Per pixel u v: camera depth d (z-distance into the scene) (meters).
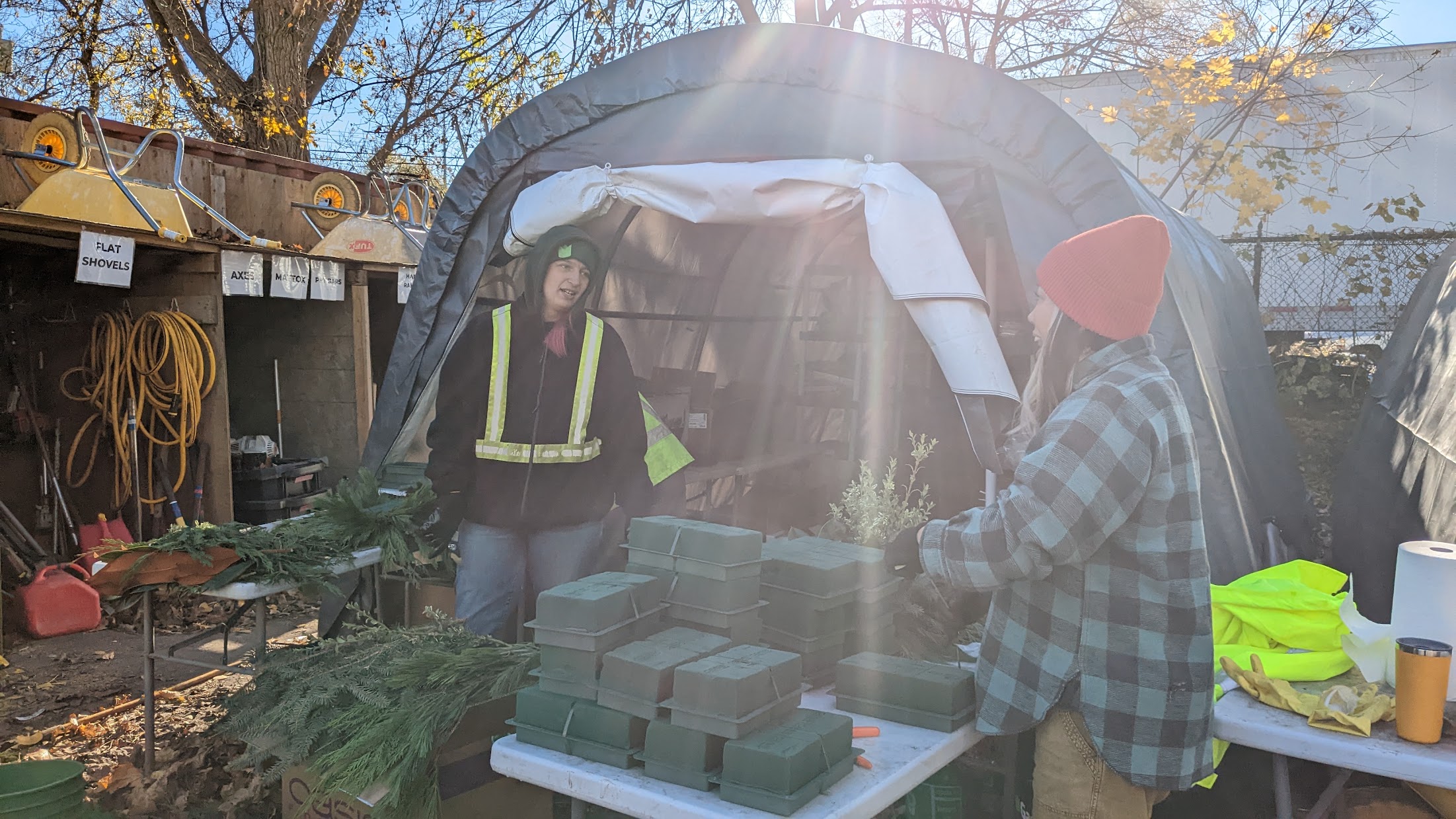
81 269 4.66
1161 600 1.75
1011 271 3.56
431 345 4.12
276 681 2.78
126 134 5.68
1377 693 2.10
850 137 3.25
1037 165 2.98
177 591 3.08
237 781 3.06
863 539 2.94
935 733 1.95
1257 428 4.43
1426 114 8.18
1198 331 3.35
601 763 1.81
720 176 3.30
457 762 2.19
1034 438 1.79
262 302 6.88
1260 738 2.01
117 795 3.05
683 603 2.09
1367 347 7.75
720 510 5.54
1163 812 2.65
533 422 3.10
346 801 2.36
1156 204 4.08
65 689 4.17
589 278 3.12
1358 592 3.91
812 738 1.69
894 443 5.11
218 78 10.98
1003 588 1.95
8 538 5.38
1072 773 1.85
